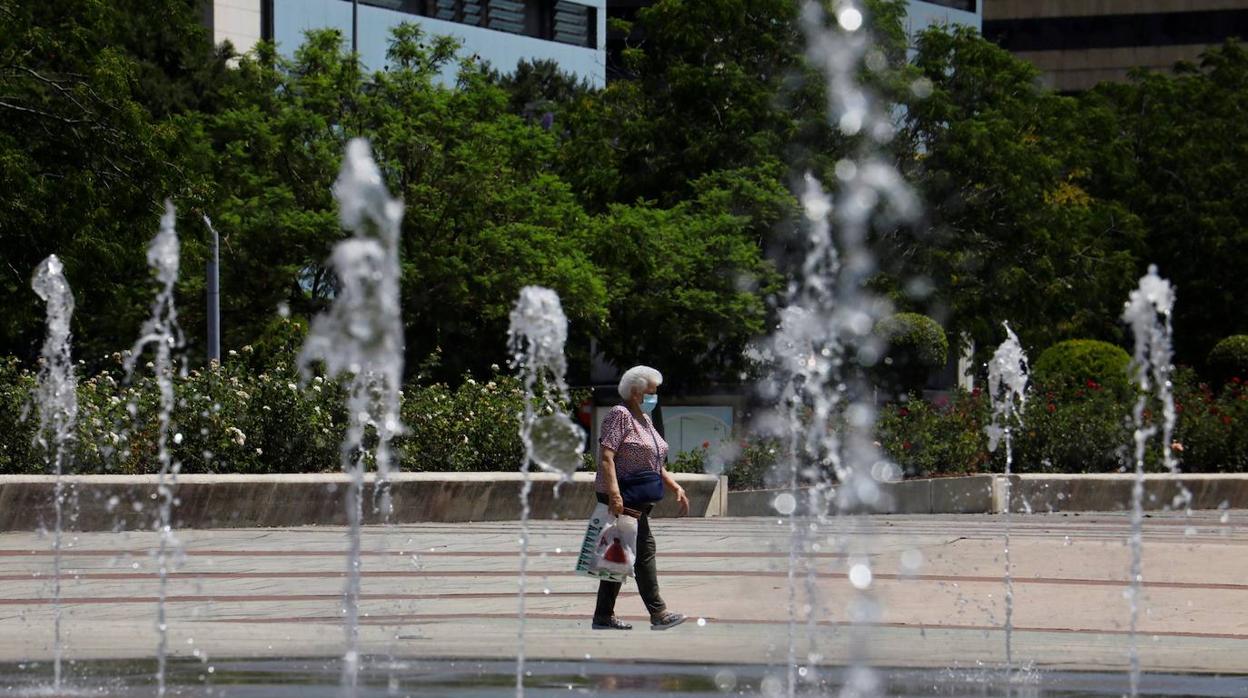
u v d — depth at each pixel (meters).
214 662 11.23
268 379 28.22
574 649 12.17
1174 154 72.50
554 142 53.59
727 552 21.05
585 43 83.00
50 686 9.99
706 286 51.50
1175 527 28.77
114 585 16.50
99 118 38.78
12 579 17.00
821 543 22.62
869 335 42.12
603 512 13.24
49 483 23.11
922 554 20.41
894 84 53.50
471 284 47.50
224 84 55.34
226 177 47.00
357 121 48.09
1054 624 13.98
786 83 54.16
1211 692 10.26
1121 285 63.72
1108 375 42.75
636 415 13.45
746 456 34.41
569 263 47.44
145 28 43.16
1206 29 120.50
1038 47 123.69
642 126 55.38
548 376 33.28
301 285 50.28
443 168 47.94
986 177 56.94
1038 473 36.59
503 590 16.39
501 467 31.06
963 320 57.56
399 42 49.78
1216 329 72.00
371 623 13.65
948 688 10.39
